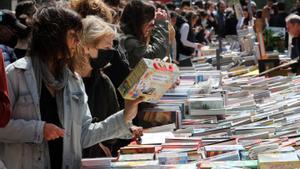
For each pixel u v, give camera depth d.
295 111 6.37
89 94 5.47
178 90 7.82
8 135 3.97
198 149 4.96
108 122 4.38
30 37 4.16
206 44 19.59
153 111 6.54
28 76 4.07
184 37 15.82
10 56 6.65
